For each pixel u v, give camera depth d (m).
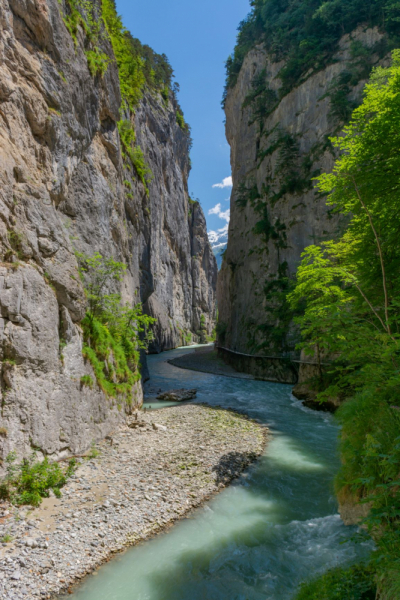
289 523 9.10
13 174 11.45
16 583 6.56
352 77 36.38
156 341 64.81
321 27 41.75
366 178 9.13
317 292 17.78
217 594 6.66
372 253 10.43
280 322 35.91
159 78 85.31
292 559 7.61
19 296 10.36
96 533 8.24
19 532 7.93
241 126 52.97
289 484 11.41
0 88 11.66
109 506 9.33
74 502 9.41
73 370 12.55
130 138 33.19
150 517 9.12
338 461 13.40
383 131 8.48
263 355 36.78
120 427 16.06
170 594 6.64
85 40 19.38
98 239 19.28
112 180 23.03
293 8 47.81
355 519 8.45
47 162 13.89
